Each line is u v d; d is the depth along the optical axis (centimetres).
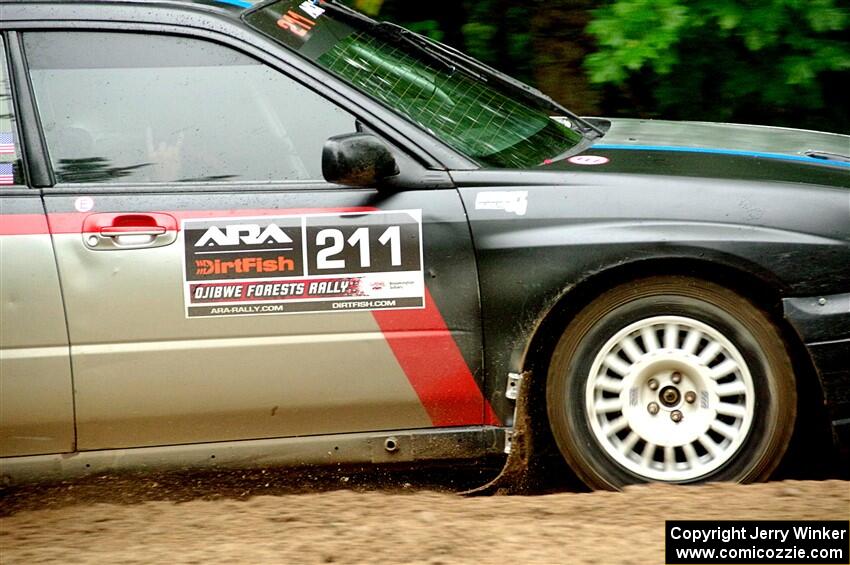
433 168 1617
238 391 1612
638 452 1627
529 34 2738
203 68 1659
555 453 1741
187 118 1652
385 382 1617
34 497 1712
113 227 1595
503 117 1817
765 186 1586
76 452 1636
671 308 1584
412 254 1598
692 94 2639
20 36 1655
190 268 1594
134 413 1616
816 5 2356
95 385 1603
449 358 1609
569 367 1608
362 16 1888
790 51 2488
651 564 1320
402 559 1352
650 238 1556
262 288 1599
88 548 1450
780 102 2588
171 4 1689
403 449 1636
